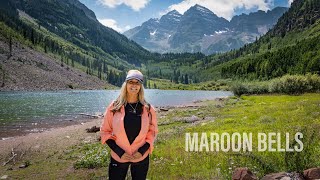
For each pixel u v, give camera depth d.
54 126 36.38
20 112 50.44
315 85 91.19
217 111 46.50
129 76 5.61
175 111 52.97
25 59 184.88
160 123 34.59
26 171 14.68
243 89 114.44
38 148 21.89
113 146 5.67
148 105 5.84
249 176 9.42
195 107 63.41
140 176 5.88
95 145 20.92
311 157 10.73
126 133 5.62
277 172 10.31
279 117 27.14
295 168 10.34
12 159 17.89
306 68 163.88
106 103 77.69
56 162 16.36
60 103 73.25
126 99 5.72
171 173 11.86
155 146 17.80
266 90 106.00
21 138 27.23
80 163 14.83
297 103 42.34
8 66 158.00
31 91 133.38
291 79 94.38
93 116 48.16
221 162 12.43
